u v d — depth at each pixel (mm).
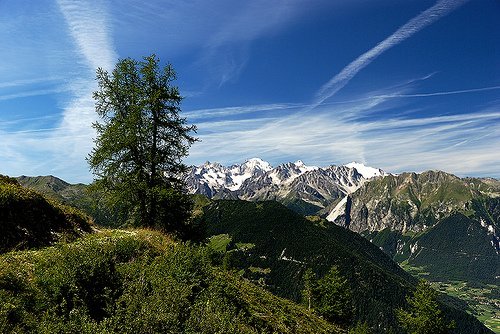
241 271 29078
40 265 14852
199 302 14570
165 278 15859
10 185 22219
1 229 18719
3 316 11188
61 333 11070
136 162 30438
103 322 11500
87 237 22672
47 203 23078
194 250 20031
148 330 11727
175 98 30328
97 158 29172
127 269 16156
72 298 13219
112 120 29875
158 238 23250
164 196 29219
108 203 29750
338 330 30578
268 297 27125
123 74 29312
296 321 24719
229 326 13398
